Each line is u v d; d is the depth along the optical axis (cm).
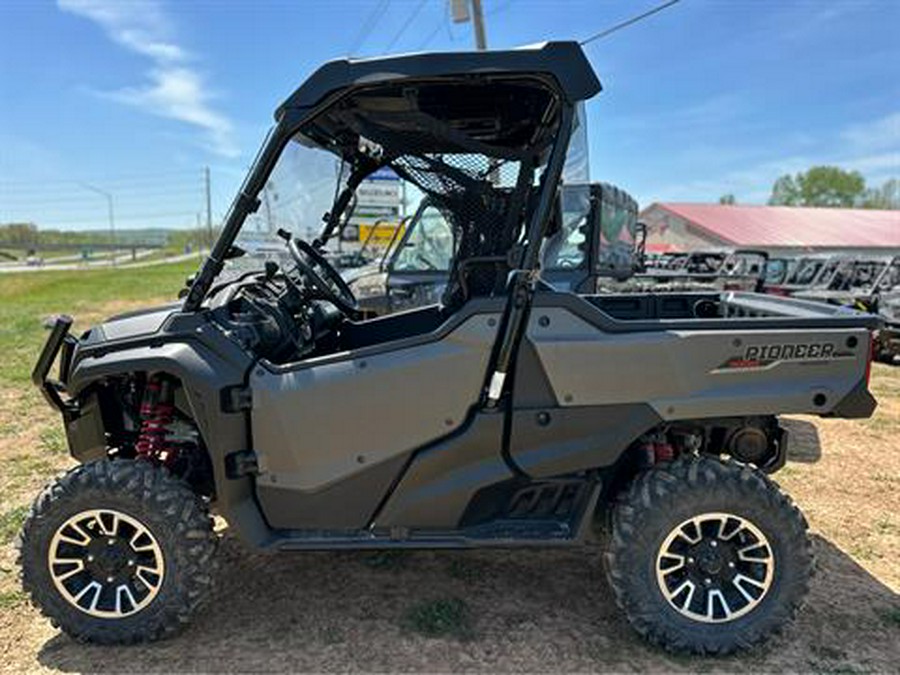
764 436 275
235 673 236
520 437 246
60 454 458
